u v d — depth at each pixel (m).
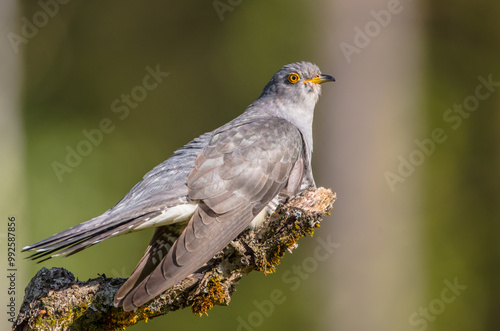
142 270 5.79
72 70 15.95
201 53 16.27
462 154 14.71
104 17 16.50
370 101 13.12
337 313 12.49
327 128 12.89
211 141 6.63
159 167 6.65
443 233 14.00
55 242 5.51
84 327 5.53
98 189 14.05
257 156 6.58
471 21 15.78
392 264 12.92
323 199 6.27
